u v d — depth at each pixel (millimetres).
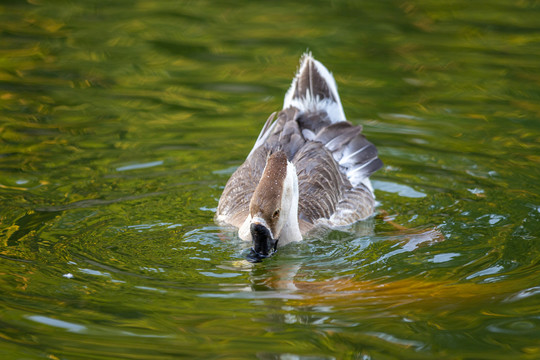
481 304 15664
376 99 28516
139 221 19984
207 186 22578
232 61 31859
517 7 37469
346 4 38406
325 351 13844
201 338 14273
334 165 22250
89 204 20766
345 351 13844
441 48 32844
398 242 19312
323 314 15328
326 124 24188
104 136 25391
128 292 16141
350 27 35250
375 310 15500
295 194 19422
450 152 24641
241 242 19047
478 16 36375
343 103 28219
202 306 15617
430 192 22250
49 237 18625
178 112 27531
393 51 32719
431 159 24266
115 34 34312
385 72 30781
